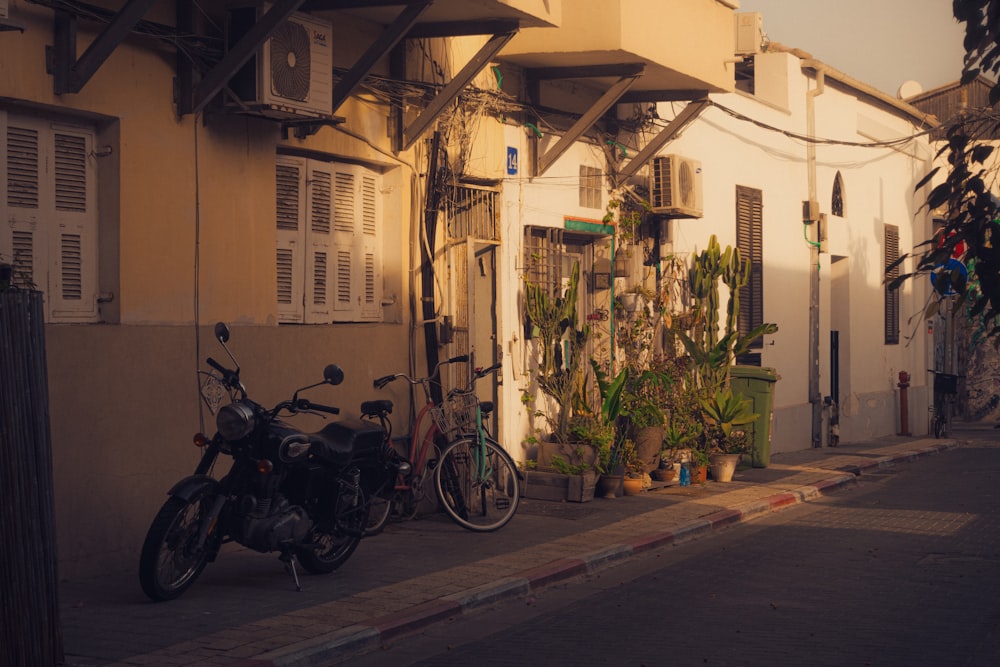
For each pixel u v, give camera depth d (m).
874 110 25.84
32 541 6.06
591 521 12.09
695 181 16.89
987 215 4.00
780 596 8.95
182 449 9.44
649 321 16.69
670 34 14.16
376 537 10.84
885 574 9.89
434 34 11.80
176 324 9.41
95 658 6.43
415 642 7.43
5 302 5.95
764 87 21.56
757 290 20.09
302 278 11.10
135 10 8.21
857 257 24.72
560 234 14.98
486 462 11.70
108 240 8.98
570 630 7.77
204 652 6.59
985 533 12.33
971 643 7.33
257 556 9.80
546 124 14.51
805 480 16.59
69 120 8.80
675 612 8.36
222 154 9.88
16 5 8.08
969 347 32.53
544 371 14.39
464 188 13.12
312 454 8.57
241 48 9.16
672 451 15.56
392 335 11.98
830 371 23.47
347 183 11.71
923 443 24.45
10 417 5.96
